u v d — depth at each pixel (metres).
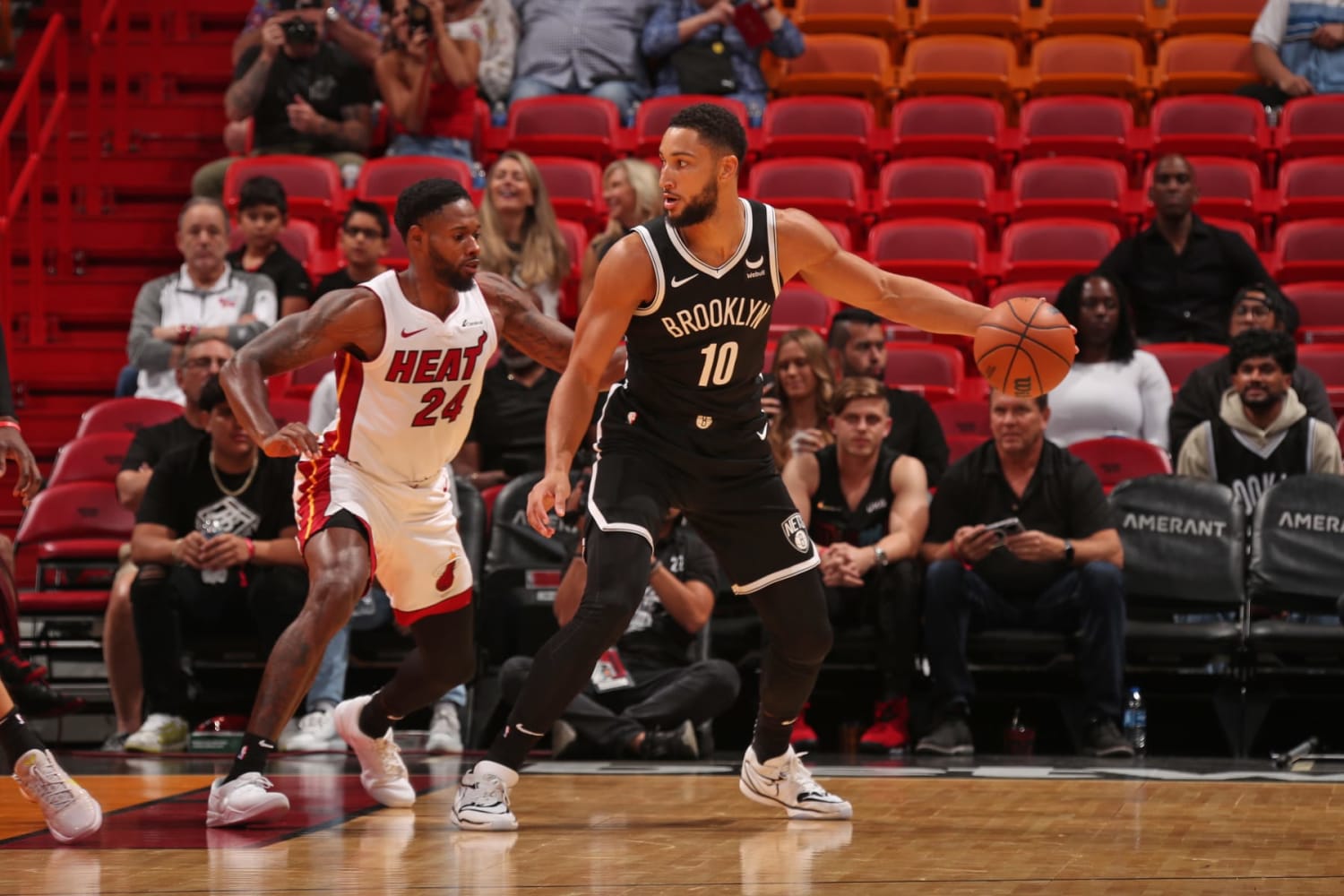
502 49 29.17
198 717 17.42
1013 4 30.86
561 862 8.30
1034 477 16.16
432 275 10.34
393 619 16.50
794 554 10.06
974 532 15.68
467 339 10.46
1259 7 30.72
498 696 16.14
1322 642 15.98
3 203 24.45
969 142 27.67
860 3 31.31
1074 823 9.88
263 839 9.30
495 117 28.86
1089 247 24.91
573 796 11.63
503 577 16.30
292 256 22.70
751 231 9.65
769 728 10.29
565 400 9.85
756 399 10.12
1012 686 16.97
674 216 9.54
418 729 17.28
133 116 29.17
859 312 18.77
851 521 16.38
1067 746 17.14
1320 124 27.22
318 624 10.03
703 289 9.63
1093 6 30.86
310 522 10.44
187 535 15.98
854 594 16.12
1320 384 19.11
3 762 14.30
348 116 27.55
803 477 16.48
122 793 11.85
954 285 24.66
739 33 28.86
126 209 27.55
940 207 26.50
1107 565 15.57
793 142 27.78
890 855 8.52
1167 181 22.84
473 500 16.62
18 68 30.19
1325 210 26.27
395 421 10.47
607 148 27.50
